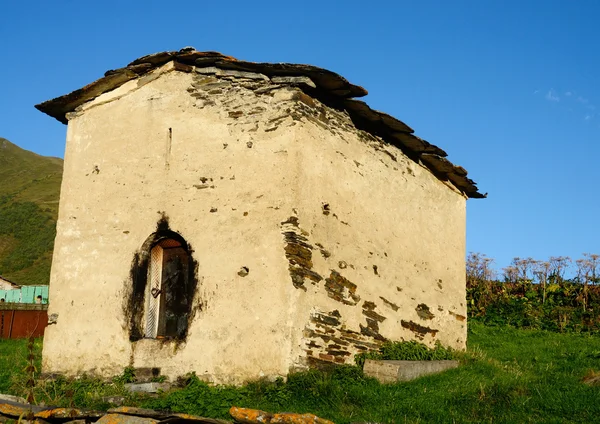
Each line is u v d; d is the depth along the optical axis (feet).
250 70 28.12
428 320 34.47
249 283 25.95
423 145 33.83
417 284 34.01
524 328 47.37
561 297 51.67
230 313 26.07
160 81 30.55
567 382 25.79
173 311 28.22
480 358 33.27
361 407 23.06
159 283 28.94
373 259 30.53
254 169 27.14
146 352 27.63
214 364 25.84
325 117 28.63
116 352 28.43
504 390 23.91
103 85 31.78
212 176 28.09
